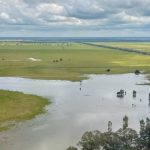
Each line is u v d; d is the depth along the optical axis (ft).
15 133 261.85
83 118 302.66
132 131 178.19
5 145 236.02
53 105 351.67
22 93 396.57
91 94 411.34
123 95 400.67
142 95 408.26
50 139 247.70
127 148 170.30
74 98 386.93
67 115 312.91
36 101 363.15
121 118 302.25
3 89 426.51
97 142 170.81
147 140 177.17
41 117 306.55
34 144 237.66
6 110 323.37
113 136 173.58
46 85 474.49
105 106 348.59
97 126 277.64
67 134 258.78
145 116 309.22
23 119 299.99
